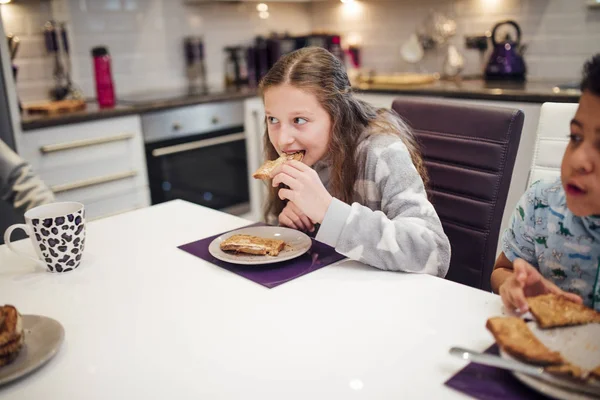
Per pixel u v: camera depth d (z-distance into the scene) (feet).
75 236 3.27
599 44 8.45
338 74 3.70
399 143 3.77
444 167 4.48
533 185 3.00
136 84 10.37
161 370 2.24
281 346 2.37
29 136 7.30
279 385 2.11
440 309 2.64
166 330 2.56
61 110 8.11
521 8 9.18
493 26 9.57
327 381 2.12
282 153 3.65
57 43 9.01
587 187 2.10
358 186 3.85
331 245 3.17
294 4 12.51
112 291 3.01
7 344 2.22
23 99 8.99
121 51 10.07
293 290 2.91
